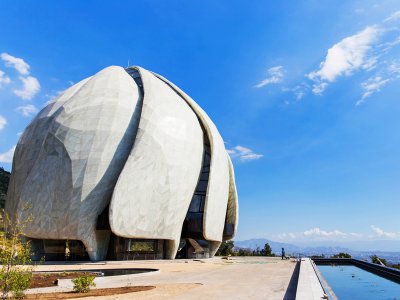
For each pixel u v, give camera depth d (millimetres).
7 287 9219
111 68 33219
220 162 33281
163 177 27500
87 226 25109
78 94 29219
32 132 30109
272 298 9773
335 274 21688
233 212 39938
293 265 24078
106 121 27734
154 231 26719
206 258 33375
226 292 10938
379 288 15047
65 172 25781
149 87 30656
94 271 17953
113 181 26609
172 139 28875
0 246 9414
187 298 9742
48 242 27297
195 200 31844
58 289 11438
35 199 25656
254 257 39531
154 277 15883
